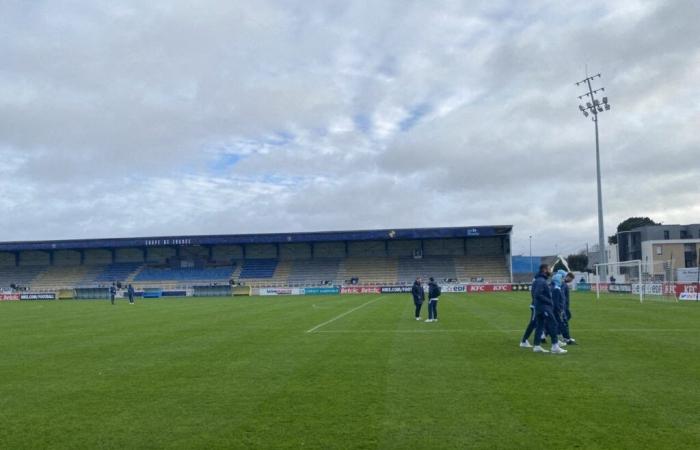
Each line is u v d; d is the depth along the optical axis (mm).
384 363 13078
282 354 14914
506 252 78250
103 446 7246
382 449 6879
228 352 15570
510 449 6781
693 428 7480
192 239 77438
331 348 15945
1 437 7680
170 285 77625
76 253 85812
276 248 82688
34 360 14836
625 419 7926
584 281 68438
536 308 14453
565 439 7098
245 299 57156
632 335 18266
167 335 20875
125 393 10352
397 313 30500
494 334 19031
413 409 8695
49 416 8766
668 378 10820
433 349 15375
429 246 80062
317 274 77625
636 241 89438
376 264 78938
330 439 7293
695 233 87125
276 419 8281
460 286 66500
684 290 43719
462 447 6887
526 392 9727
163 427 8008
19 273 83062
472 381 10766
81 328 24844
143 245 78250
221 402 9430
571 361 12984
